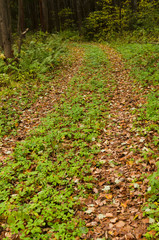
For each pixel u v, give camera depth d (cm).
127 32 1972
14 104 845
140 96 751
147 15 1923
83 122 650
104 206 356
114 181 408
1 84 1045
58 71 1229
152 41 1510
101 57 1387
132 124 587
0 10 1155
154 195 340
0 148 574
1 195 390
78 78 1070
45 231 322
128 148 495
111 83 947
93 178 424
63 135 584
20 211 352
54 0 3781
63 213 345
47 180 425
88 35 2609
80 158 493
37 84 1053
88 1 3048
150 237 281
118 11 2106
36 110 803
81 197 381
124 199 361
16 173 465
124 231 302
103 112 697
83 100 812
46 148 543
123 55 1344
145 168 416
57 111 761
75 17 3475
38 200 382
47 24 2423
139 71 983
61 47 1719
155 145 474
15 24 3488
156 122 559
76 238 304
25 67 1189
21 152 527
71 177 436
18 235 312
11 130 671
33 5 3706
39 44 1583
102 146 530
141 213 323
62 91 948
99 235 305
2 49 1499
